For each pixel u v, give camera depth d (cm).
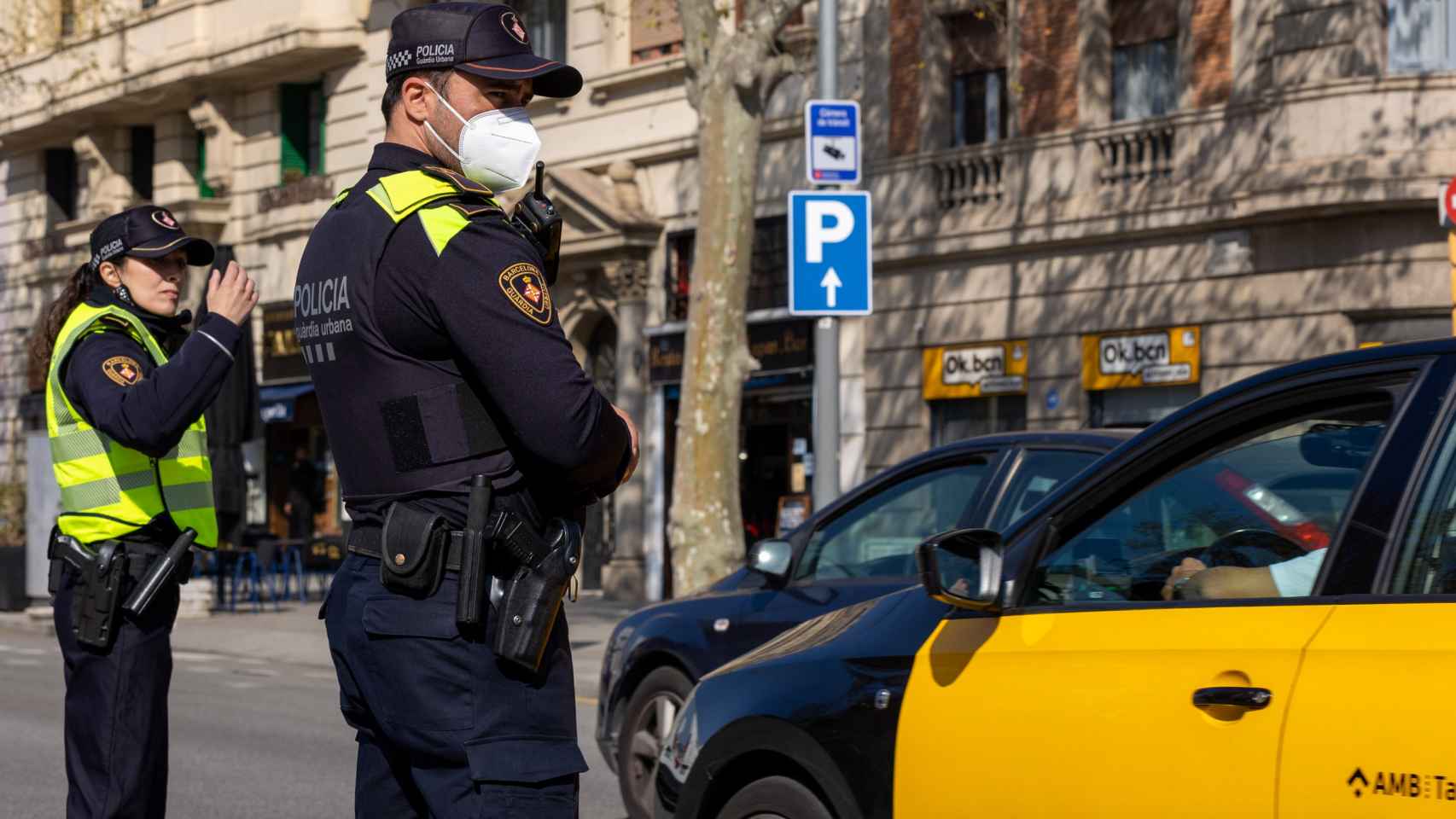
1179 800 443
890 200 2831
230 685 1894
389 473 442
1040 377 2634
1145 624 479
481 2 461
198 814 1054
